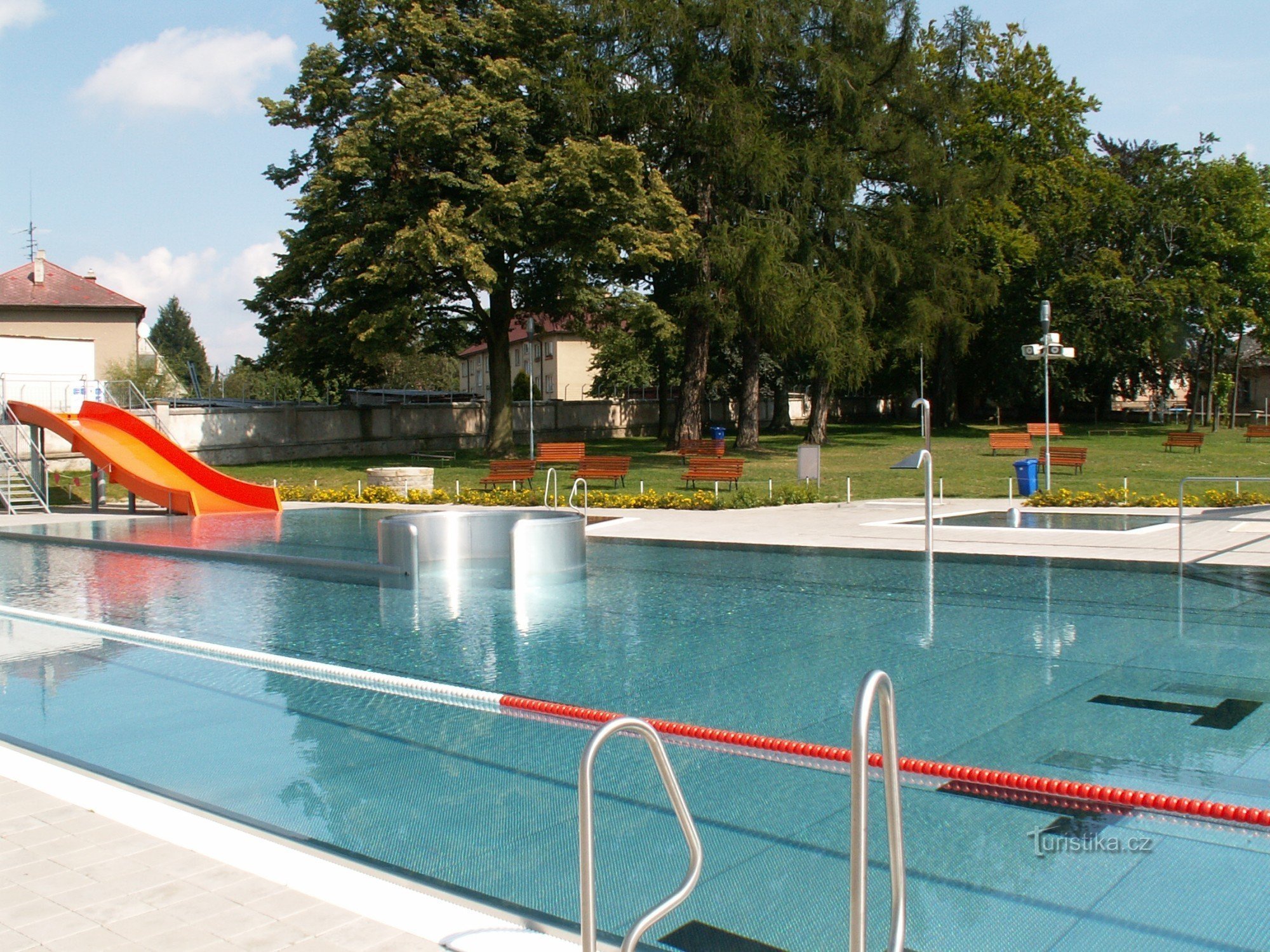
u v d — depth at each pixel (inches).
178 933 151.3
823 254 1322.6
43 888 167.3
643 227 1214.3
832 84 1272.1
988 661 332.2
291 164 1336.1
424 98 1145.4
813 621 406.9
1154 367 2117.4
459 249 1099.9
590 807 131.3
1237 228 1882.4
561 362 2701.8
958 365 2114.9
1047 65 1991.9
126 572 591.5
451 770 237.9
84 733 273.1
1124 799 168.6
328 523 825.5
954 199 1402.6
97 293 2027.6
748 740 195.9
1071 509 800.9
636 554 619.8
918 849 185.0
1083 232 1892.2
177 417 1425.9
